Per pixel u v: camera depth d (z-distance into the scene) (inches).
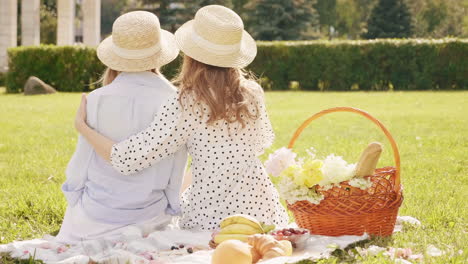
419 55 849.5
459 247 140.3
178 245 139.4
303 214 147.8
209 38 147.9
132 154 144.7
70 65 863.1
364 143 357.7
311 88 888.9
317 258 124.8
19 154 327.9
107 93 149.5
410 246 140.4
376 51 858.8
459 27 2015.3
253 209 150.9
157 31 153.0
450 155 313.3
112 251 130.6
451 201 200.7
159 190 154.3
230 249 120.1
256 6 1583.4
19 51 852.6
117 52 151.6
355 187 143.2
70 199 151.3
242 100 149.9
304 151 331.9
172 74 816.3
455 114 519.5
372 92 814.5
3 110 581.3
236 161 150.7
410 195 211.5
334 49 869.8
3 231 171.2
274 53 884.6
